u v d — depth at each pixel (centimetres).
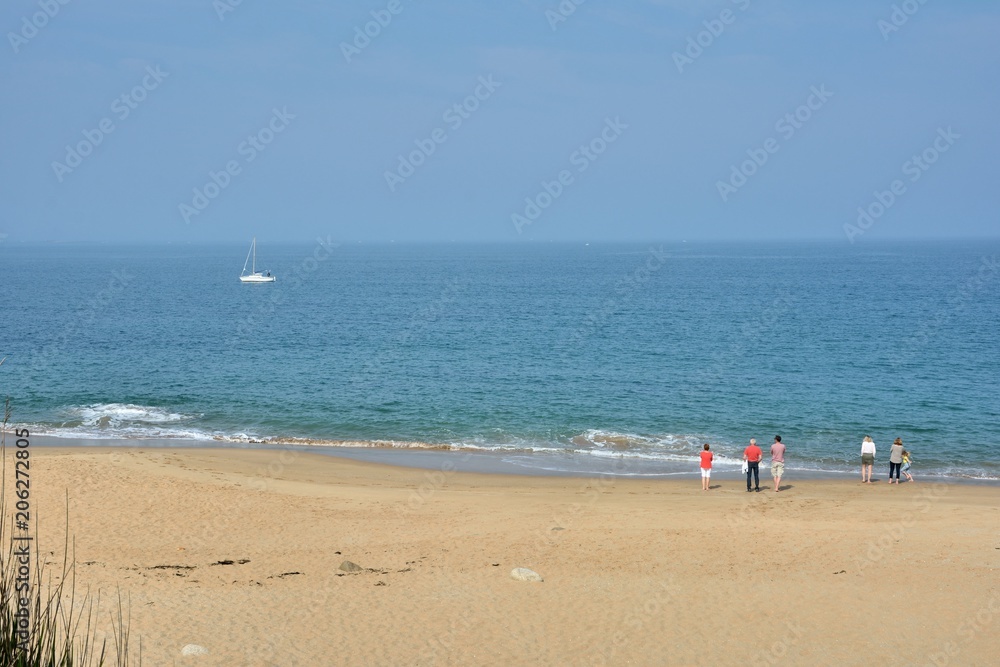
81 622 1241
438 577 1614
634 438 3434
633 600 1492
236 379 4694
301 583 1562
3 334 6612
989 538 1906
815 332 7038
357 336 6700
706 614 1429
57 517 1962
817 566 1695
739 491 2588
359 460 3048
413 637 1304
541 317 8331
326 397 4234
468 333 6962
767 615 1428
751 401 4203
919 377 4891
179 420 3725
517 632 1337
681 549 1819
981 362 5438
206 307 9256
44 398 4109
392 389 4450
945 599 1503
